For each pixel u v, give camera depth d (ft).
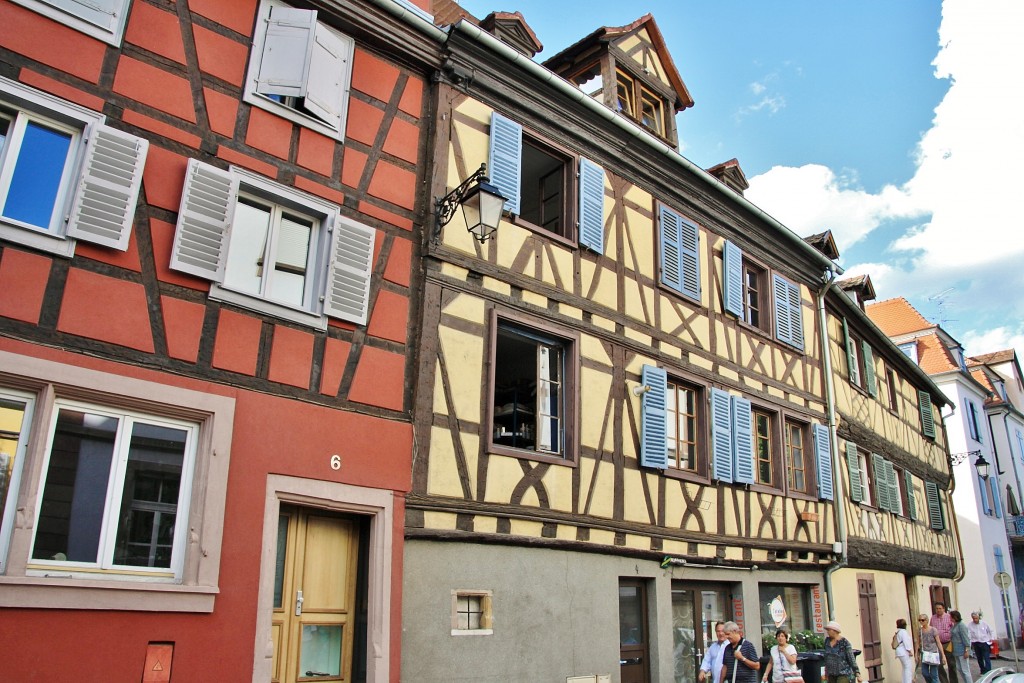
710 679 28.91
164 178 20.49
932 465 65.51
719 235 39.37
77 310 18.43
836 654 31.24
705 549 33.27
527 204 33.83
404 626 22.53
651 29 38.91
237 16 22.94
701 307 36.68
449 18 34.78
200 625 18.58
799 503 40.04
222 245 21.01
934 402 71.56
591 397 29.63
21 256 17.90
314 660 21.54
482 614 24.70
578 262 30.58
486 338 26.50
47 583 16.57
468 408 25.41
